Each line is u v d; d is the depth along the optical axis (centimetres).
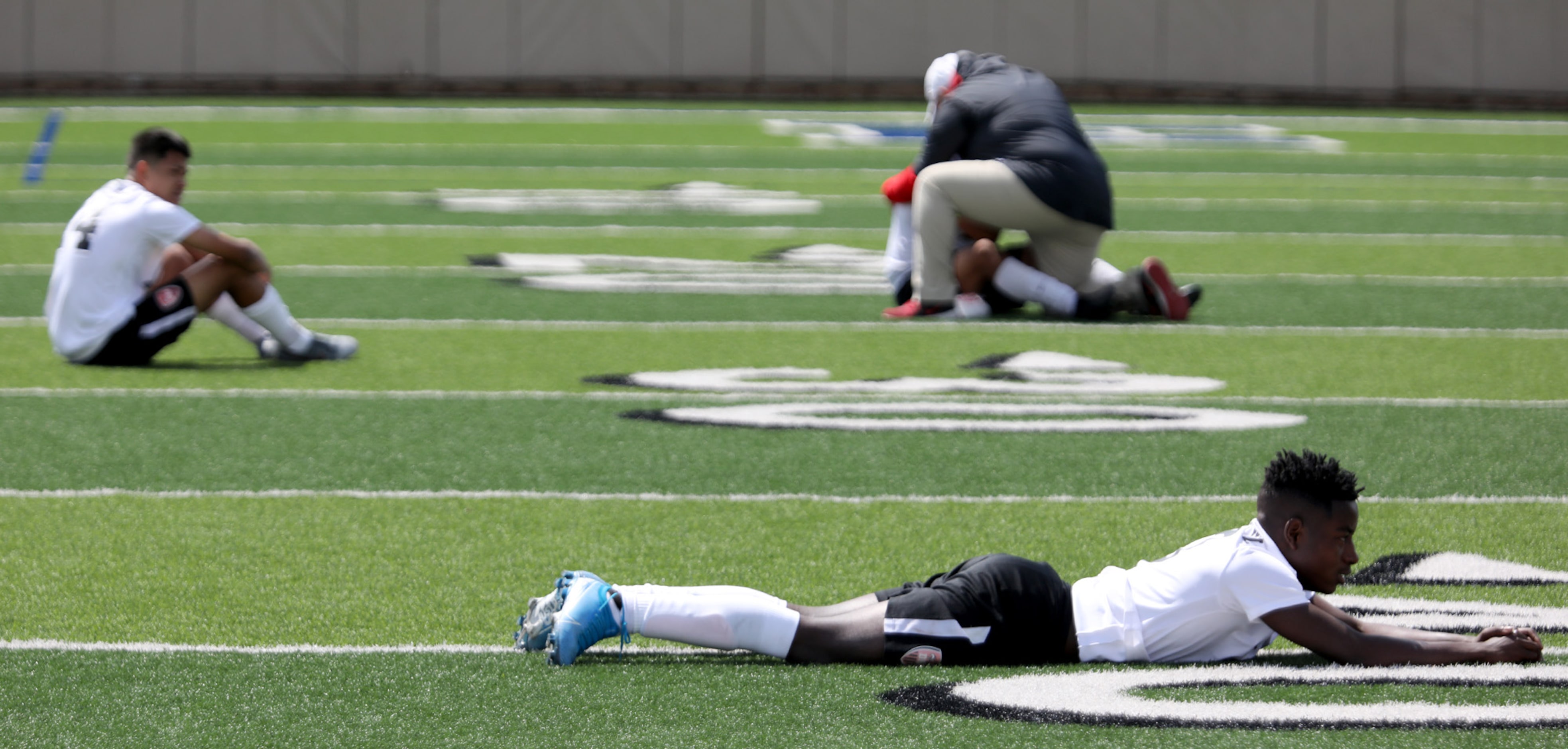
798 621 1316
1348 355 2922
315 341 2795
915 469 2084
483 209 5094
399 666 1341
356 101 8575
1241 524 1834
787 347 2980
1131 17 8906
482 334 3098
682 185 5744
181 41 8631
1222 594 1278
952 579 1327
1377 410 2467
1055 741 1165
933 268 3219
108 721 1216
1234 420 2388
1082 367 2803
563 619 1306
